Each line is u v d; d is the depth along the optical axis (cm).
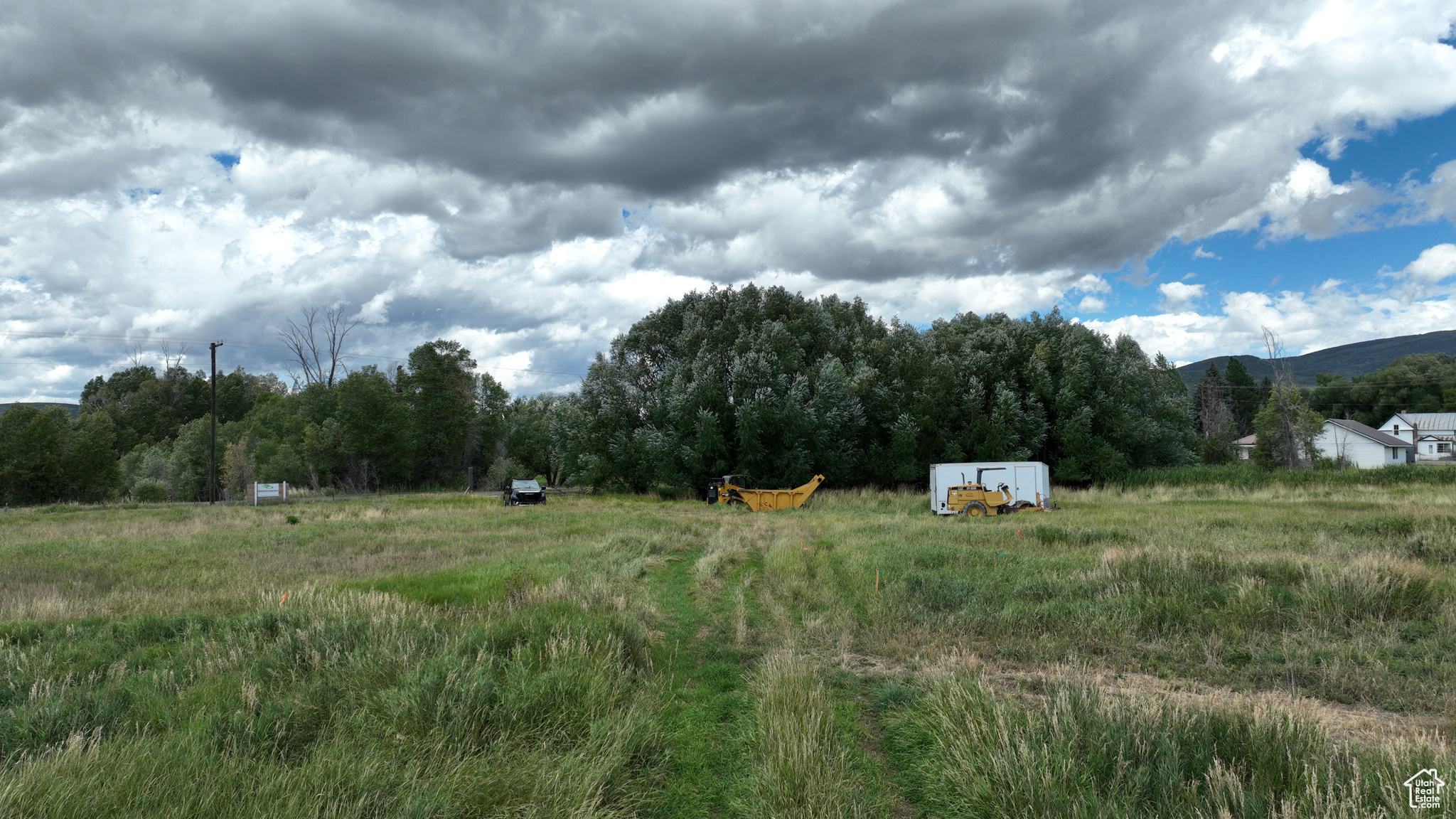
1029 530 1736
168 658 766
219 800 419
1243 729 510
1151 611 917
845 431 4066
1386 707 636
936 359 4156
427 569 1461
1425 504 2397
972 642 870
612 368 4291
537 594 1008
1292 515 2048
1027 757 460
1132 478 3778
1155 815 413
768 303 4453
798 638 905
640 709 606
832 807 450
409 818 404
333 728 548
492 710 558
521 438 7056
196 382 8006
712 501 3678
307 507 3625
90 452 4669
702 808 495
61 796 402
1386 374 8294
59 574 1391
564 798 443
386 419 5816
